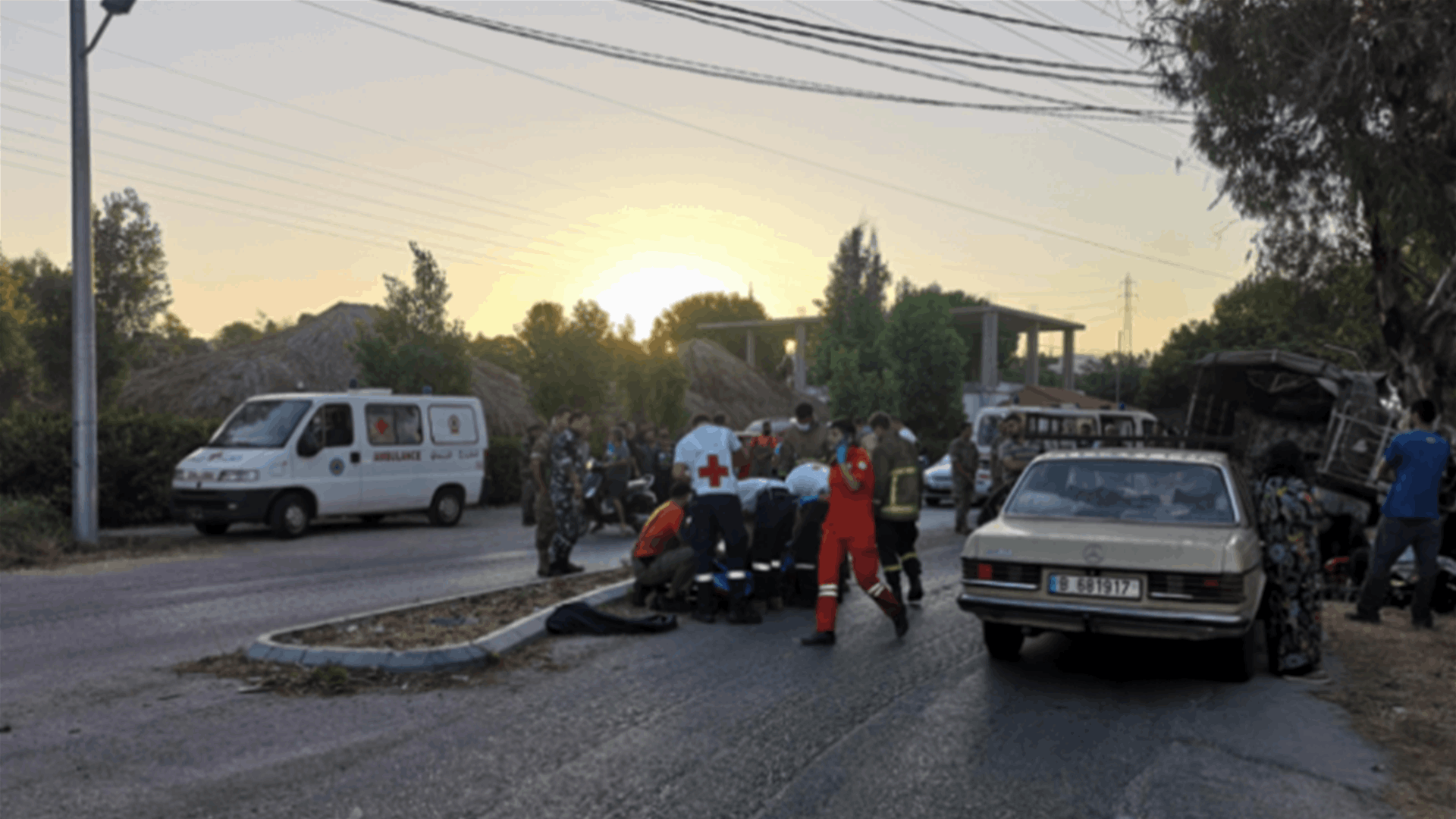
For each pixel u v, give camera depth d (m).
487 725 5.39
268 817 4.05
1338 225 16.03
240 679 6.25
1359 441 12.94
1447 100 13.22
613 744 5.10
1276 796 4.55
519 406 28.88
